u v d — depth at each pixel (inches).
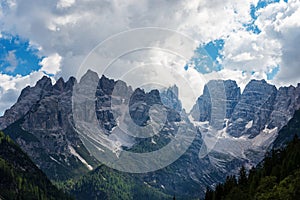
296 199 6289.4
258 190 7440.9
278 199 6505.9
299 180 6594.5
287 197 6402.6
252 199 7155.5
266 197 6732.3
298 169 7367.1
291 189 6520.7
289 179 6953.7
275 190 6820.9
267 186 7470.5
